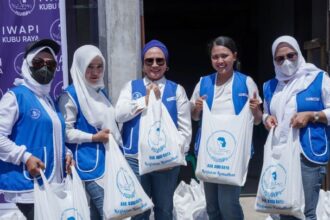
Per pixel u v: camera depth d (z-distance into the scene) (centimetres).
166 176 438
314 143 412
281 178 410
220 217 468
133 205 407
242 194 686
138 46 572
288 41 414
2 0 539
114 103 569
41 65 368
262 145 956
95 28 580
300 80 416
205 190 461
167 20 1480
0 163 370
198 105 445
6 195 377
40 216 357
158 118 424
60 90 546
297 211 407
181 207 530
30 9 541
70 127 405
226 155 428
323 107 415
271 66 1091
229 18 1465
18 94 364
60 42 544
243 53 1320
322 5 693
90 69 405
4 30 541
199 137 451
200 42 1500
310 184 414
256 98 435
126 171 408
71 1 577
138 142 430
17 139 365
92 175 408
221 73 434
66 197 376
